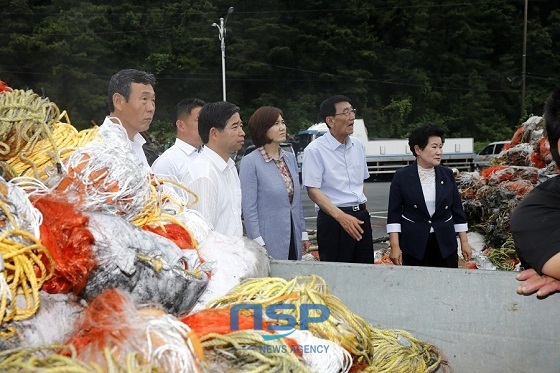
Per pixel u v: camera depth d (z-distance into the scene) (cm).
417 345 292
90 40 4906
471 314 294
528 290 269
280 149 498
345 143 536
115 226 223
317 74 5616
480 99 5800
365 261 539
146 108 392
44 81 4816
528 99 5894
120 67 5250
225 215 384
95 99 4719
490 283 291
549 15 6625
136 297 219
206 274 263
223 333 214
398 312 304
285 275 318
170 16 5600
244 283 264
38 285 202
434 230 501
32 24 5138
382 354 273
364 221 538
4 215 206
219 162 384
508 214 674
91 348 181
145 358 178
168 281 227
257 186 477
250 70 5425
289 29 5628
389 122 5644
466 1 6169
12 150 247
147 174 270
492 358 291
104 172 242
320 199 517
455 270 296
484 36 6172
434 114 5753
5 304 188
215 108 385
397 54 5878
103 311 193
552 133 244
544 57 6203
